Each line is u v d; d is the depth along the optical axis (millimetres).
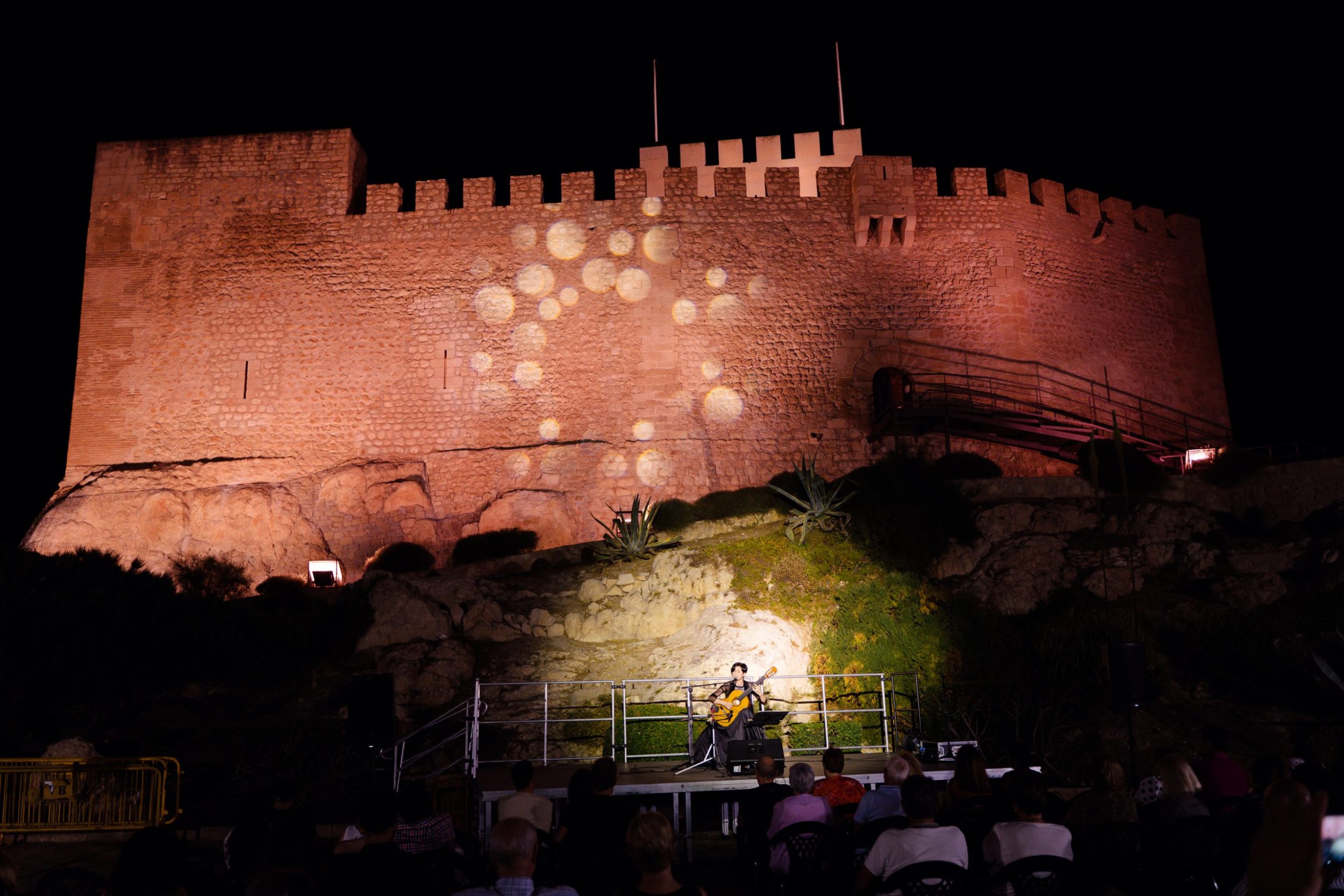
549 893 4539
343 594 18391
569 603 18641
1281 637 16000
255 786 12367
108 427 24828
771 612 17172
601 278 25328
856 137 27531
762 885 7121
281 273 25609
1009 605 17906
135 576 17625
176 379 25047
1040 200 27141
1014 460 24234
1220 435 27094
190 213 26016
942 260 25781
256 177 26188
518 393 24719
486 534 22719
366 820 5516
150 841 4426
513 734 14781
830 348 25031
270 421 24766
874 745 14180
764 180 26188
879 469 22406
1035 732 14555
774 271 25484
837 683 15664
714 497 22750
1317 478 20562
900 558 18906
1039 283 26125
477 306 25266
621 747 14125
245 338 25266
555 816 10320
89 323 25375
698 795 12156
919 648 16156
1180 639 16688
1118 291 27094
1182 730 14758
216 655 16516
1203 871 5801
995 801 6930
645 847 4508
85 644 15711
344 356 25109
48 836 10961
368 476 23875
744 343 24969
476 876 6172
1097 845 6172
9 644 15016
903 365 25031
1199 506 21109
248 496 23500
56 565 16750
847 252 25719
